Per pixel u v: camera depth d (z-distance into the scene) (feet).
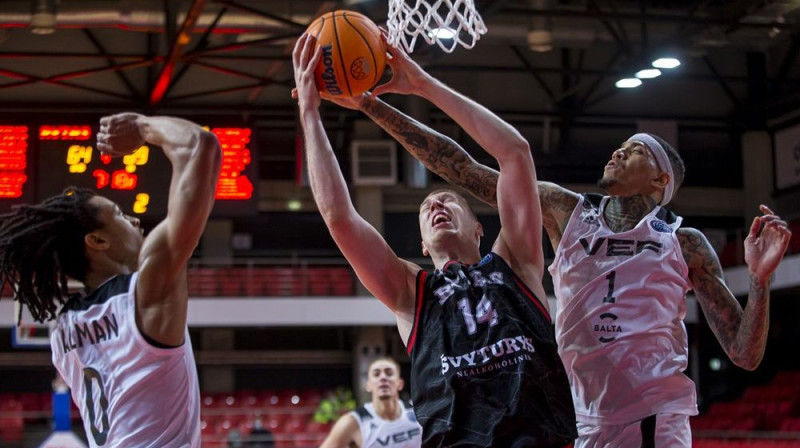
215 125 42.11
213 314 53.67
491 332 8.68
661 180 11.11
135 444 7.61
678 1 55.06
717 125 61.87
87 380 7.95
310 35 9.40
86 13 43.39
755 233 10.68
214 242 60.03
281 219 60.23
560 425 8.48
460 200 10.07
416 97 56.80
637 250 10.64
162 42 53.21
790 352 62.08
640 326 10.43
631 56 48.78
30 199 39.70
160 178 39.93
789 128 58.13
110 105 53.42
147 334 7.72
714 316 10.94
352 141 57.41
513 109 59.11
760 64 60.03
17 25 43.32
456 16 10.53
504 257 9.45
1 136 40.16
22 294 8.37
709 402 62.13
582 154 60.44
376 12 46.57
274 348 62.23
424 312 9.05
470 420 8.42
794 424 51.21
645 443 10.26
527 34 48.52
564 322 10.75
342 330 62.80
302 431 54.39
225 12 45.14
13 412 54.90
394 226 59.82
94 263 8.39
